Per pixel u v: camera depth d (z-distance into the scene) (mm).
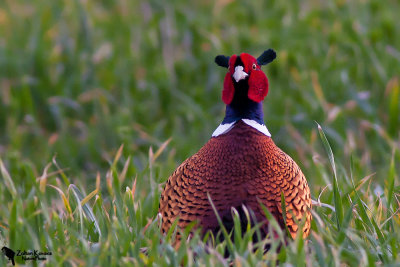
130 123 11875
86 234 7180
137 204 7348
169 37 14023
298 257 5965
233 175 6457
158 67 13383
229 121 6703
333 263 6020
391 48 12664
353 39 13172
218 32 13930
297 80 12523
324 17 14922
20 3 16609
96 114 12125
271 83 12711
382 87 12406
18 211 7184
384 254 6414
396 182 9070
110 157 11234
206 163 6559
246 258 5973
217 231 6441
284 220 6430
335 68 12805
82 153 11562
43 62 13734
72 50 13812
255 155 6516
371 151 11406
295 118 11633
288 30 14062
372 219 7004
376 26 14039
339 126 11586
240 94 6684
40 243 6816
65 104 12852
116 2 16594
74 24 14805
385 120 12078
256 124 6688
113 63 13727
